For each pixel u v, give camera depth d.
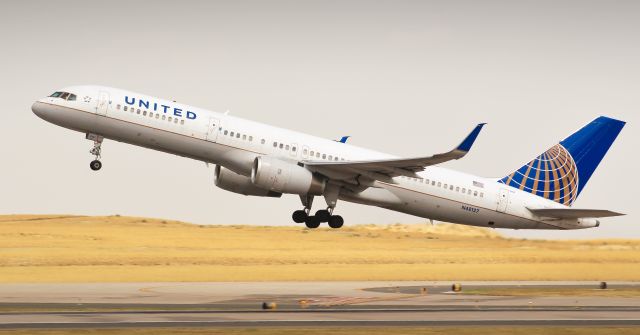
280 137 142.75
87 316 82.00
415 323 79.75
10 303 93.00
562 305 98.56
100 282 122.62
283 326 76.69
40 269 138.75
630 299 107.69
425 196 149.75
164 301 97.12
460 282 133.75
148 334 71.06
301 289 116.19
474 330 75.69
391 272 144.75
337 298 104.06
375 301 100.88
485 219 155.00
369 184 144.62
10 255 156.12
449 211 152.12
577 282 137.00
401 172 140.00
